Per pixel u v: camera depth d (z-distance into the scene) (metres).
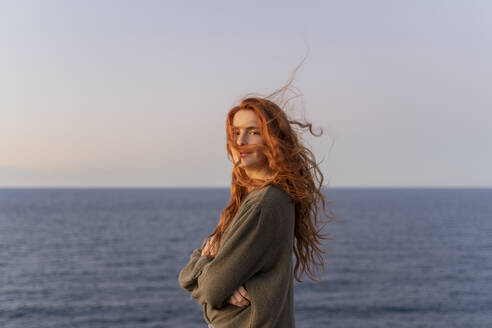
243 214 1.44
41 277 29.19
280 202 1.45
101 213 92.62
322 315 21.39
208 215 87.38
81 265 34.00
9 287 26.11
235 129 1.60
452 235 57.34
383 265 36.34
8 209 105.75
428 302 24.28
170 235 54.28
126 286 26.66
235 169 1.62
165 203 138.25
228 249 1.39
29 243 47.19
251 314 1.38
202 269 1.49
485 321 20.64
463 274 32.56
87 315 20.19
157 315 20.28
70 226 65.31
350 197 199.88
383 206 121.50
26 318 19.59
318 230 1.70
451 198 187.25
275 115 1.52
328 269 34.59
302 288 27.86
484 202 146.62
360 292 26.62
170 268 32.81
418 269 34.62
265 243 1.39
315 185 1.62
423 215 89.94
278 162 1.47
